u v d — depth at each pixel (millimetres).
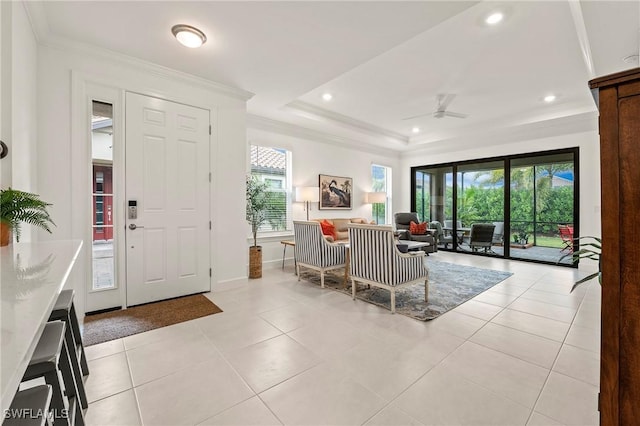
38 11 2178
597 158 4703
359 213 6844
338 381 1805
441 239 6859
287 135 5430
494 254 6098
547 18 2533
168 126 3215
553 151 5199
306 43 2658
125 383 1779
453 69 3525
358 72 3641
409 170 7625
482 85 3965
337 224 6109
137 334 2424
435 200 7164
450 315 2871
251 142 4898
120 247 2934
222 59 2947
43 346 1120
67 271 1063
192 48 2738
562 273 4602
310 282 4117
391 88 4113
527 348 2203
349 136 6246
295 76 3330
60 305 1542
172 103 3236
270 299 3338
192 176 3398
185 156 3342
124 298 2965
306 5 2150
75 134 2664
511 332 2480
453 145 6664
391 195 7598
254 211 4555
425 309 3020
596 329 2533
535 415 1515
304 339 2352
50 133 2545
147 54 2846
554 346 2232
